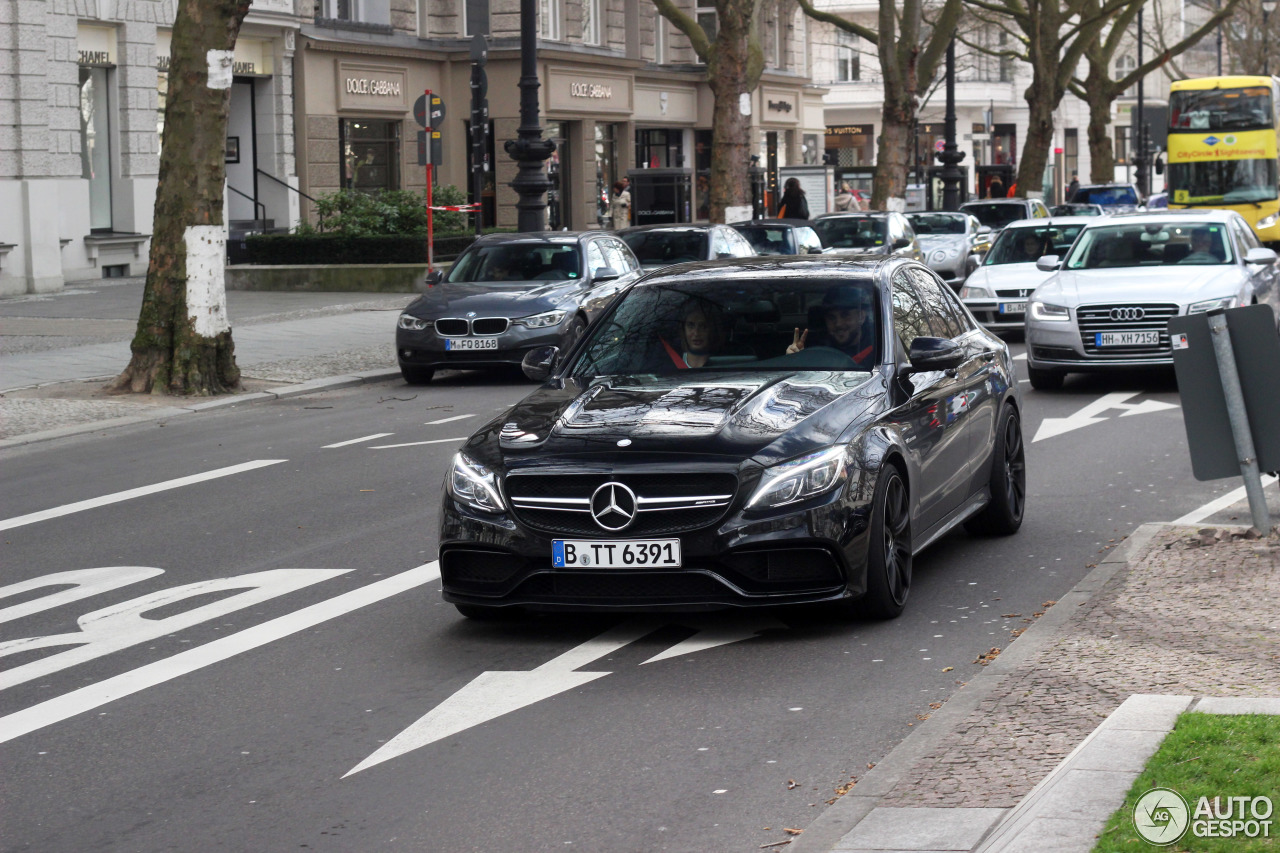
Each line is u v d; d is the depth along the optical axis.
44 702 6.45
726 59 28.11
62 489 11.79
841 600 6.79
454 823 4.93
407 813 5.03
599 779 5.27
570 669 6.63
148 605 8.08
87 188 31.38
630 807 5.00
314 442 13.71
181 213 16.92
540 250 19.03
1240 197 38.12
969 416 8.38
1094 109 57.12
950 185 45.88
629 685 6.37
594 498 6.69
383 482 11.50
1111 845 3.92
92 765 5.63
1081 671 5.95
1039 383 16.05
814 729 5.71
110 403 16.30
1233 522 8.78
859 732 5.66
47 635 7.57
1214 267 16.00
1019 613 7.29
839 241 26.36
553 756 5.53
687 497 6.66
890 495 7.21
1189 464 11.23
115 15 32.09
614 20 45.59
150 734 5.97
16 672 6.93
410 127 40.22
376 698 6.32
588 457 6.77
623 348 8.05
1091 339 15.35
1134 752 4.59
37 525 10.45
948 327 8.88
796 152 57.47
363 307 26.64
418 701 6.26
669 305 8.22
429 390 17.70
